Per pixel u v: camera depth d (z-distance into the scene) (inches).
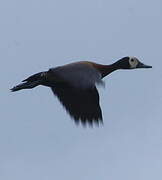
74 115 578.2
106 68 659.4
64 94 574.6
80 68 496.7
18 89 572.4
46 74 567.8
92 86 489.1
